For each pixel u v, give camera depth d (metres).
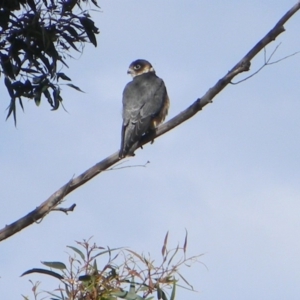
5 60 12.36
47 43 12.31
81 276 8.12
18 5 12.25
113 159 10.05
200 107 10.53
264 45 9.99
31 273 8.38
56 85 12.59
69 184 9.84
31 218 9.66
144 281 8.04
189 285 7.99
